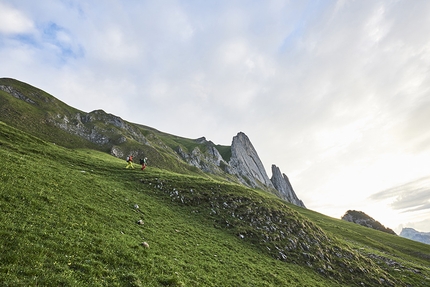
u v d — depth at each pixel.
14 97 125.00
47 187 27.50
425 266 65.88
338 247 51.09
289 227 51.50
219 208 51.91
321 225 98.19
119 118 173.38
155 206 41.91
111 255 18.78
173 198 50.62
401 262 58.16
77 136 126.81
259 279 28.98
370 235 105.69
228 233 43.56
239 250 37.19
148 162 129.12
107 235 22.08
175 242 29.36
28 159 37.69
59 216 21.78
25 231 16.91
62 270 14.52
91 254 17.72
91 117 158.25
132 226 28.00
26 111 115.69
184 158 199.62
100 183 40.28
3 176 25.08
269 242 44.34
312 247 47.44
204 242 34.41
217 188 60.25
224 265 28.88
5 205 19.53
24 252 14.47
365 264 48.22
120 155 123.75
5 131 52.25
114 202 34.38
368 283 41.41
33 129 105.69
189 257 26.52
